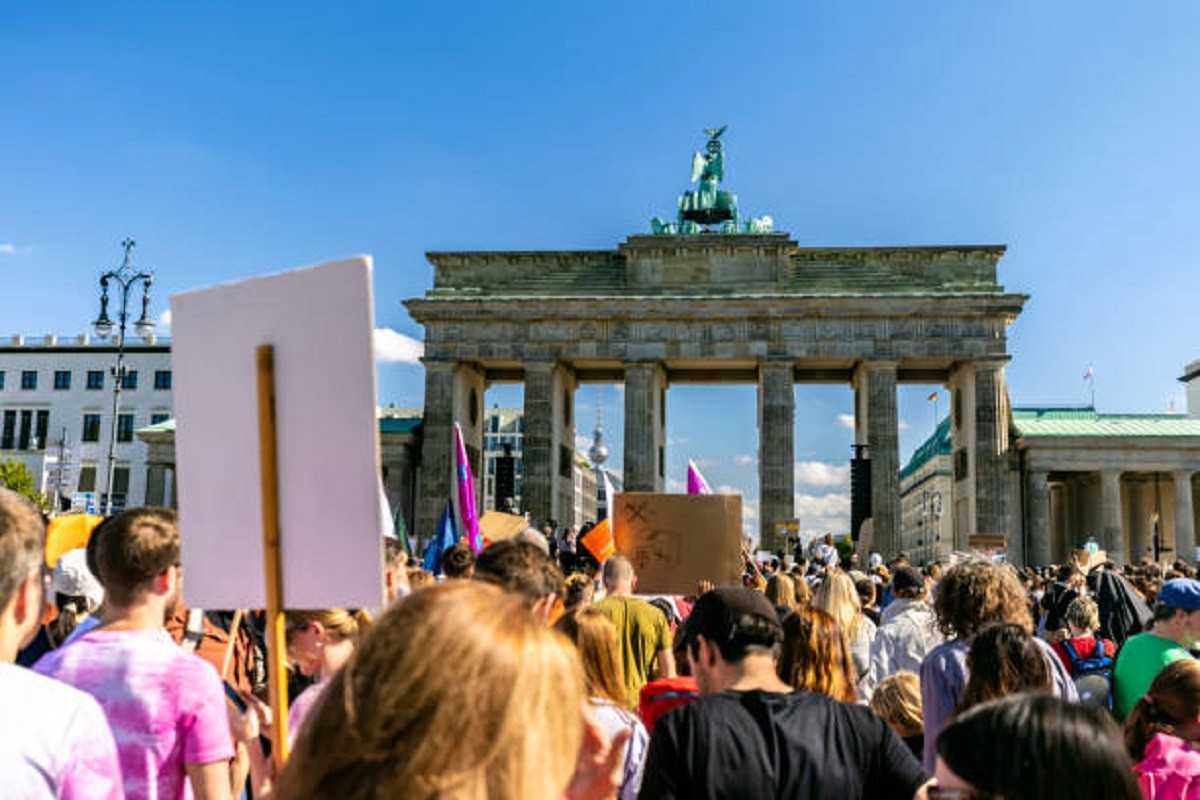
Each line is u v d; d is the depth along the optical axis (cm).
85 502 6719
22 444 14638
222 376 623
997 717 410
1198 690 823
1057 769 388
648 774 681
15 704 514
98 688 656
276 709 592
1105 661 1459
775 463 9381
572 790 485
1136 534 12419
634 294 9775
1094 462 10125
